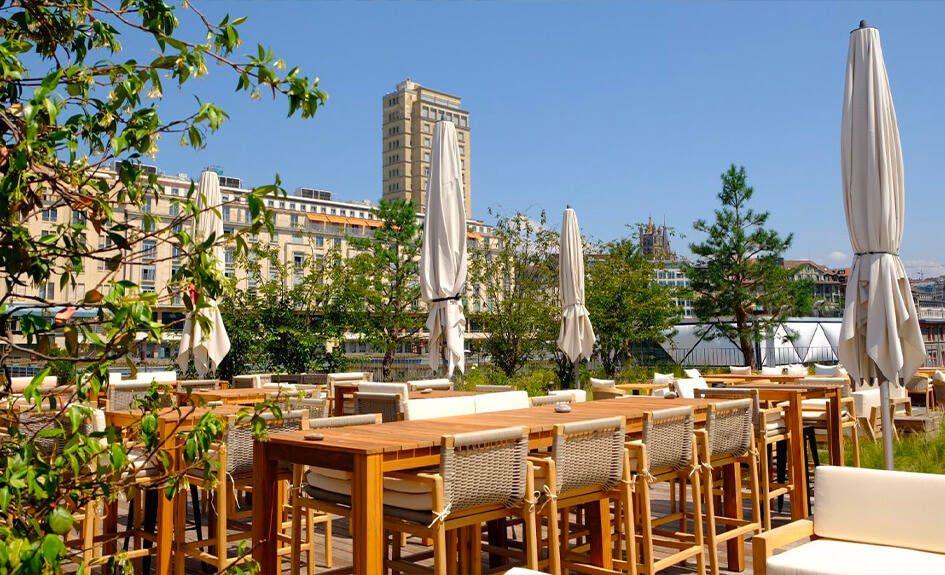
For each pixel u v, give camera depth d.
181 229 1.84
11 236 1.67
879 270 5.73
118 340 1.70
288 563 4.90
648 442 3.97
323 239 74.06
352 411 8.11
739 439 4.73
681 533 4.56
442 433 3.65
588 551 4.83
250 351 14.48
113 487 1.84
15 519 1.66
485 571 4.60
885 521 3.03
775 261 26.27
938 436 8.24
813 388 6.09
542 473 3.69
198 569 4.72
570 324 12.38
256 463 3.54
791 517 5.78
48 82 1.58
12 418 1.74
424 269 9.06
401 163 136.50
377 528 3.07
